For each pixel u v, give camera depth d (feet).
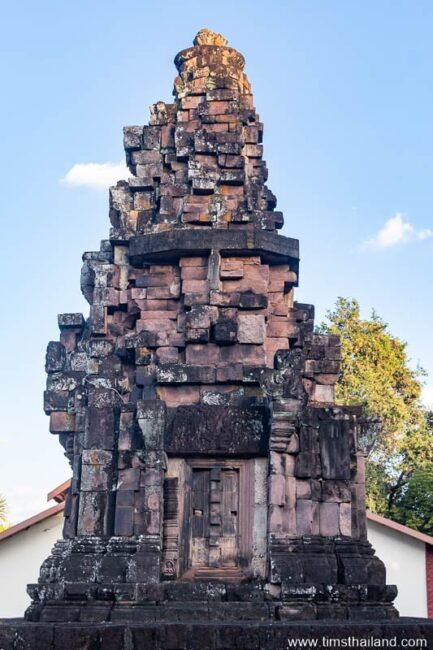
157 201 59.98
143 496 49.67
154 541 48.24
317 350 57.11
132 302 56.85
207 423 51.31
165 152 61.31
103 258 60.34
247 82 64.44
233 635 39.88
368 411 129.80
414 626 40.34
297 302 59.21
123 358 56.54
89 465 51.37
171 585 47.39
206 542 50.01
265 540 49.49
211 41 64.59
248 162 60.80
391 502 136.67
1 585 90.63
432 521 122.52
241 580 48.60
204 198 58.70
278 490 48.93
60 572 47.85
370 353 139.95
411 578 91.25
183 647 39.70
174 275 56.90
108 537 49.52
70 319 60.18
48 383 58.70
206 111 61.31
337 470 50.34
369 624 40.60
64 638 39.65
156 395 53.62
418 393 142.51
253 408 51.75
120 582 46.93
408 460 136.36
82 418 54.49
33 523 91.50
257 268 55.93
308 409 51.19
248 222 57.72
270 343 55.72
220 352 54.19
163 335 55.06
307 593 46.21
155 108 62.54
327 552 48.39
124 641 39.63
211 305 54.65
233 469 51.34
